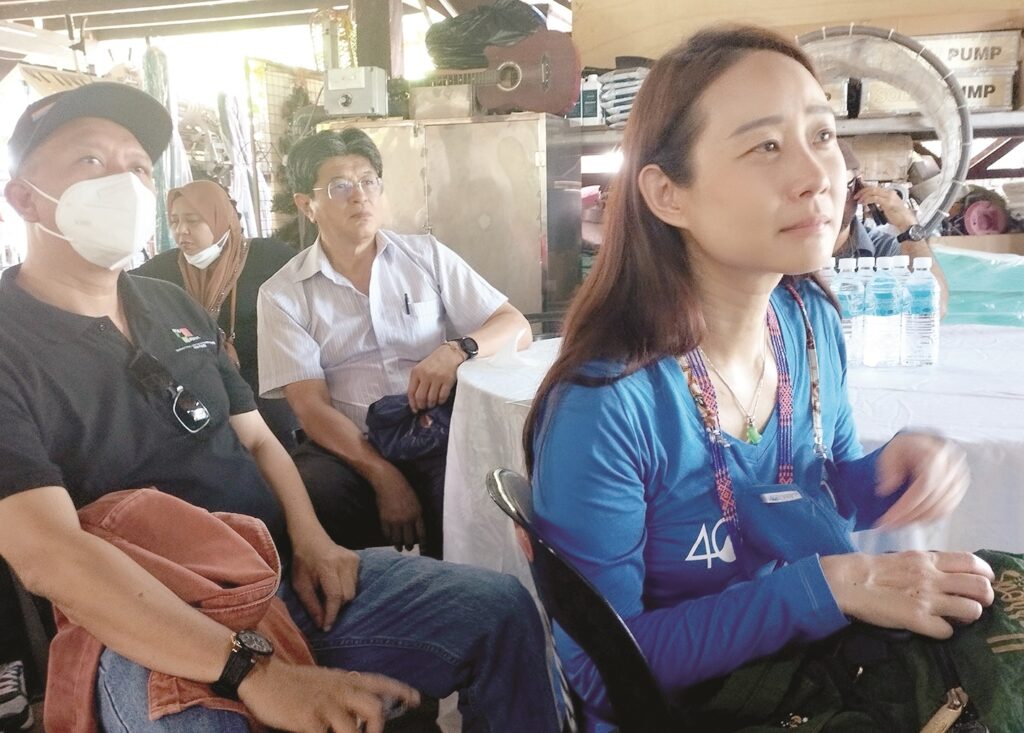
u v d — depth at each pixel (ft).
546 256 13.50
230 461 4.72
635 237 3.23
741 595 2.92
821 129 2.95
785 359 3.59
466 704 4.48
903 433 3.70
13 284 4.12
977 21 13.52
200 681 3.40
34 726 6.08
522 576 5.72
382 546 7.45
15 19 23.08
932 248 10.18
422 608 4.42
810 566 2.89
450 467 6.16
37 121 4.23
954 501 3.55
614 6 15.64
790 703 2.81
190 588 3.53
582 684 3.20
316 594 4.70
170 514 3.79
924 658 2.71
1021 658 2.60
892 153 13.64
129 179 4.25
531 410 3.30
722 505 3.21
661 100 3.08
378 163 8.18
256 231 16.78
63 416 4.03
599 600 2.66
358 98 13.75
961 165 12.48
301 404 7.79
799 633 2.84
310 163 7.91
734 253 3.01
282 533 5.03
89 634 3.63
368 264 8.27
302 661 4.01
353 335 8.18
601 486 2.97
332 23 16.67
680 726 2.83
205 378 4.83
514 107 13.44
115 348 4.29
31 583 3.51
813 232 2.91
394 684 3.64
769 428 3.46
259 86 16.14
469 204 13.66
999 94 13.41
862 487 3.74
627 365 3.08
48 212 4.23
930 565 2.84
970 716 2.58
